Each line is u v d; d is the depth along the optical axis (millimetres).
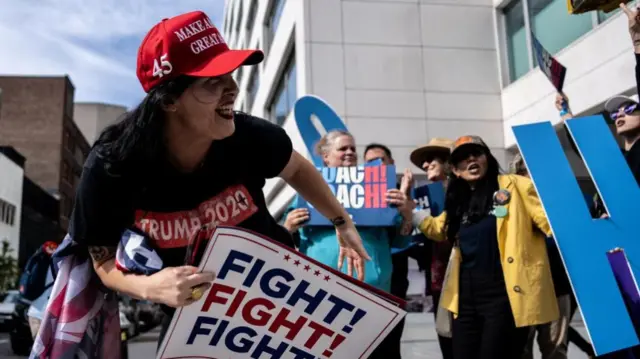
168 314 1787
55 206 46438
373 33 10336
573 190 2709
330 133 3295
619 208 2678
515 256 2818
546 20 9422
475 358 2947
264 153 1714
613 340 2451
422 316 7918
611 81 7754
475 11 10734
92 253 1615
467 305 2994
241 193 1706
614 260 2615
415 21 10492
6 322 13586
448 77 10453
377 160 3070
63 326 1671
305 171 1877
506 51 10641
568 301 3266
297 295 1491
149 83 1451
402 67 10328
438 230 3275
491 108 10492
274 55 14242
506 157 10383
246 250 1405
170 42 1414
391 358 2482
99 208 1536
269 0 15352
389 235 3096
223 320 1498
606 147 2807
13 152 34750
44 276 3461
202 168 1615
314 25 10164
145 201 1588
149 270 1438
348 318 1531
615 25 7664
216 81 1430
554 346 3186
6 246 29375
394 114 10180
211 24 1503
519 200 2910
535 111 9500
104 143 1533
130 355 8812
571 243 2604
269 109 16438
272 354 1562
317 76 10039
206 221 1641
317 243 2906
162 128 1498
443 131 10273
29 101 49000
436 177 4000
